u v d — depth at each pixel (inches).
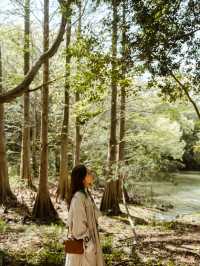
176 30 210.5
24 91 249.4
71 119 668.7
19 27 475.8
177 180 911.0
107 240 258.7
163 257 223.3
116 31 244.1
